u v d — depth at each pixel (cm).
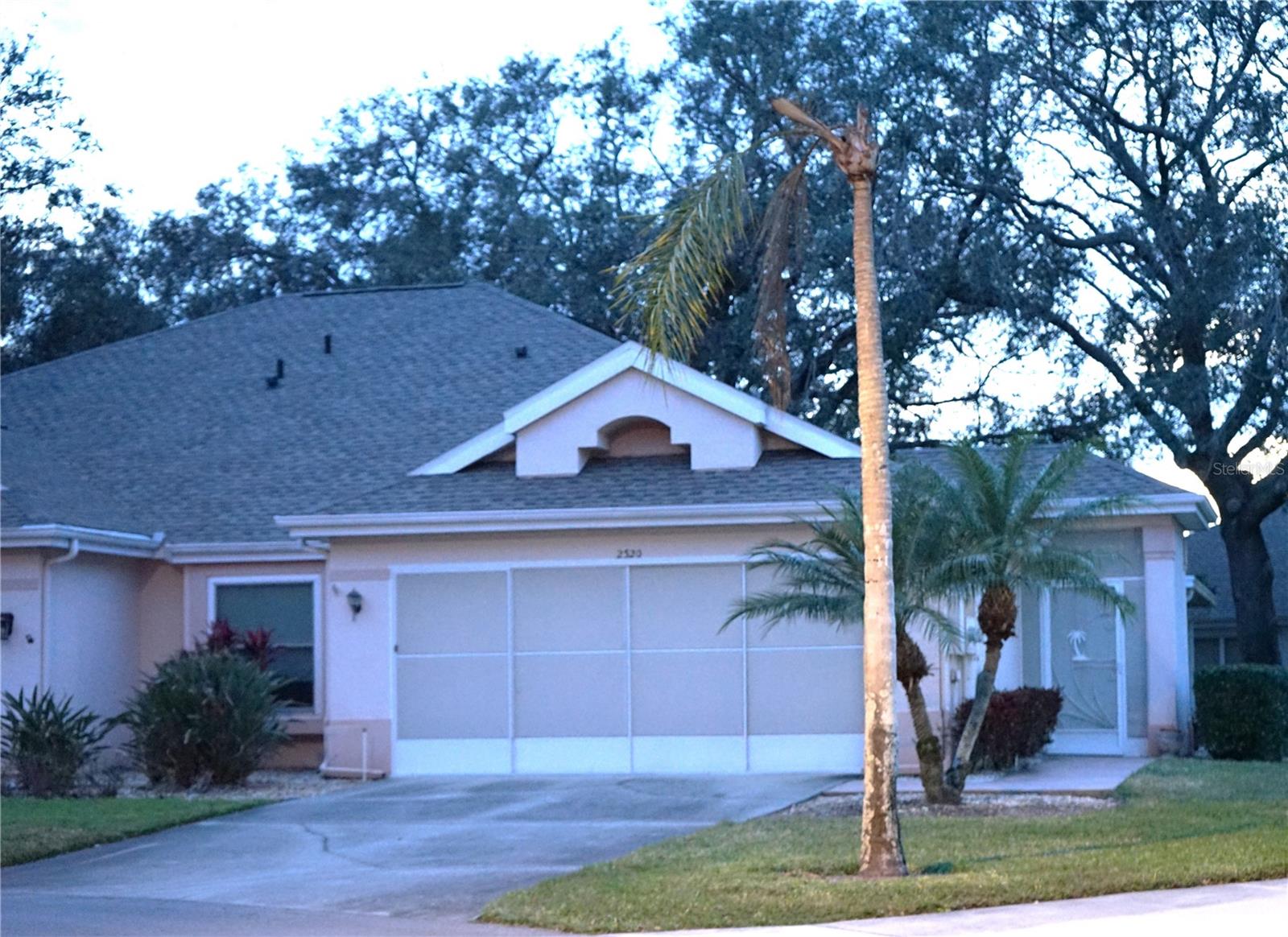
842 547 1580
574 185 4600
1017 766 1905
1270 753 2025
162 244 4797
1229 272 2980
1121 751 2148
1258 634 3253
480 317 2780
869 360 1230
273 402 2661
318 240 4888
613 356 2130
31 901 1230
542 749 2048
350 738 2086
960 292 3409
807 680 1998
